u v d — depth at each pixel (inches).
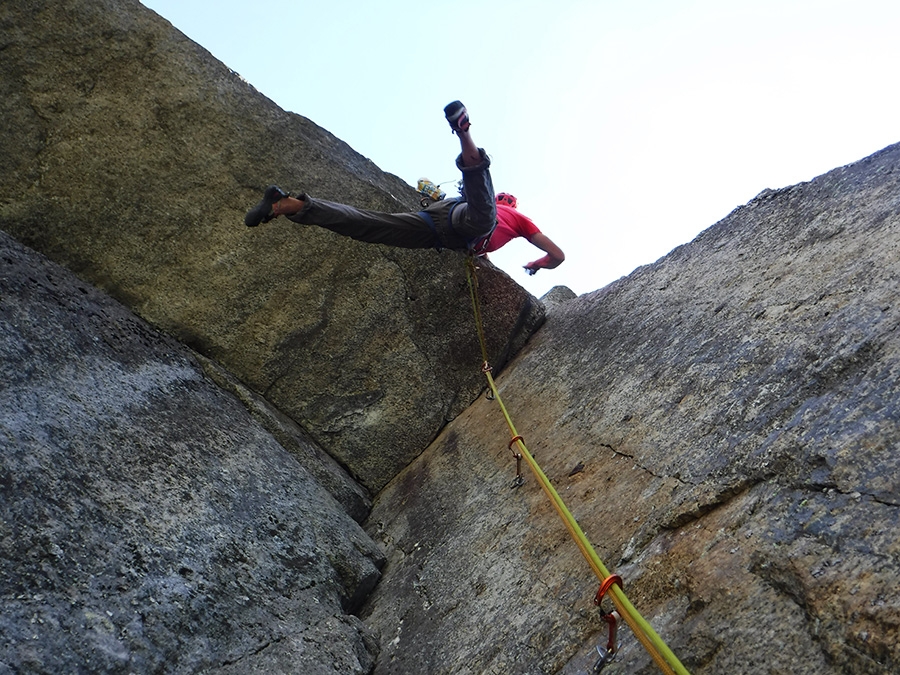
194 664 96.0
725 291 138.2
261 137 183.9
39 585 89.9
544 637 97.1
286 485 149.3
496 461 156.5
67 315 146.6
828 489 80.7
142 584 100.3
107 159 174.7
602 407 138.6
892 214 114.9
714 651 76.3
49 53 169.5
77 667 84.5
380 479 190.4
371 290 193.5
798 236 134.4
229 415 160.6
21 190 170.2
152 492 118.3
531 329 209.2
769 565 78.6
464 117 131.0
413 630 121.5
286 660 106.3
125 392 138.1
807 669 67.7
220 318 183.3
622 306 172.4
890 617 64.3
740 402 105.5
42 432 111.5
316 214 137.9
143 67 175.2
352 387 192.1
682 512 95.7
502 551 123.0
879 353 91.4
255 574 118.7
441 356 199.0
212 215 182.1
